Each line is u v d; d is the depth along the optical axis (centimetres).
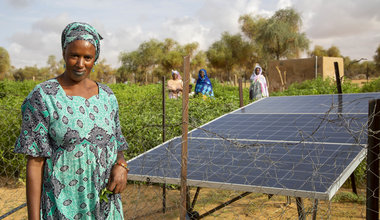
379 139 240
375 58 4738
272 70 3042
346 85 1662
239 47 5481
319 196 249
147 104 868
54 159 211
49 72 9594
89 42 213
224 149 363
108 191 228
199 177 303
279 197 579
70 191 215
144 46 6781
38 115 205
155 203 553
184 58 280
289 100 573
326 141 345
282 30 4106
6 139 696
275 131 408
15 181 685
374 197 243
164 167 337
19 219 530
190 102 888
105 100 232
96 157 219
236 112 534
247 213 511
